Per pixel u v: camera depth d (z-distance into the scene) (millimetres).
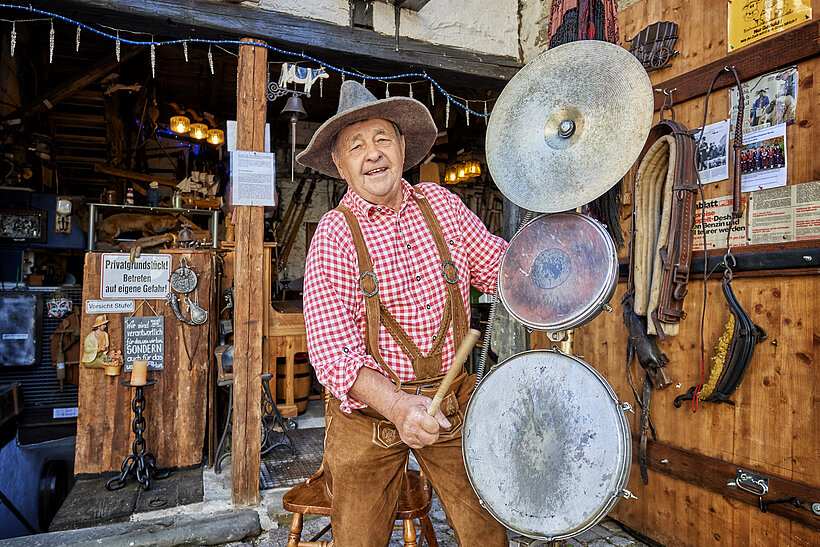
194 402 3398
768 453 2020
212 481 3184
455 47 3430
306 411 4887
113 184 7199
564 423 1246
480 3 3506
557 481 1228
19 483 4367
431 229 1503
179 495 2959
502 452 1342
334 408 1524
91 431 3205
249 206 2857
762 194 2057
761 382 2057
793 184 1952
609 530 2695
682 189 2180
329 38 3025
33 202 5168
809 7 1902
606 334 2779
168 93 7441
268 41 2932
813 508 1835
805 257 1887
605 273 1250
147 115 7270
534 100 1447
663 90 2465
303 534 2594
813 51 1878
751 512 2072
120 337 3273
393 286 1419
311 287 1395
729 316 2166
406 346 1416
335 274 1396
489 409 1395
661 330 2234
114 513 2721
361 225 1444
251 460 2834
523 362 1369
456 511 1448
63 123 7020
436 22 3357
